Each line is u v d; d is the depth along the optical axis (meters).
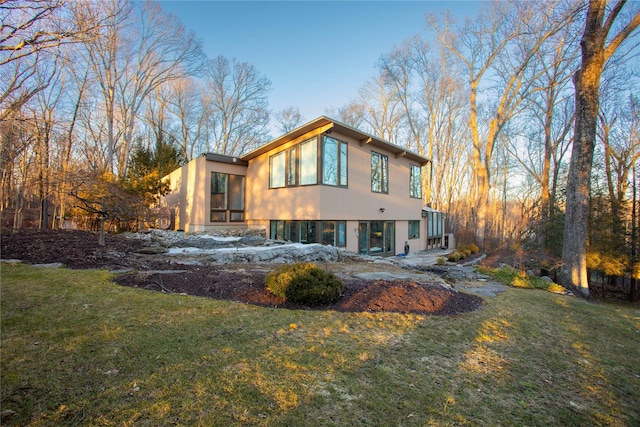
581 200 10.63
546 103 21.14
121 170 23.70
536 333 5.15
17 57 5.82
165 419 2.30
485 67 20.91
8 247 8.30
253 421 2.37
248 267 7.95
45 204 15.86
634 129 15.23
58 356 3.04
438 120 31.77
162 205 19.42
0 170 14.91
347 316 4.96
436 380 3.29
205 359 3.23
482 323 5.26
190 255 9.50
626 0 9.59
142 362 3.06
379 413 2.63
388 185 16.70
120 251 9.41
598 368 4.08
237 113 34.91
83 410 2.32
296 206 13.32
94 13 6.89
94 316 4.08
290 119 39.19
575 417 2.94
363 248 14.83
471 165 31.59
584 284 10.49
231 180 16.03
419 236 20.42
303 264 6.13
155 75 23.72
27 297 4.66
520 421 2.77
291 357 3.44
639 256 12.72
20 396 2.42
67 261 7.41
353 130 13.13
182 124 33.00
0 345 3.17
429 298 6.13
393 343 4.09
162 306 4.64
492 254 17.98
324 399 2.74
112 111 21.31
